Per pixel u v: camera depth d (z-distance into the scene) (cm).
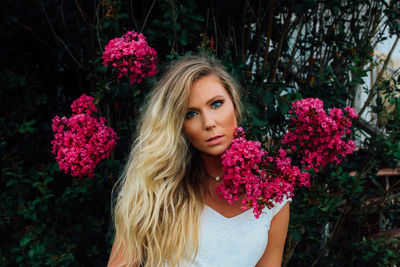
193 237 115
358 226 226
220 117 108
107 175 185
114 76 162
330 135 121
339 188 208
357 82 209
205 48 172
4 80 214
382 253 212
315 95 195
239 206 121
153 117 121
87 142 147
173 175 122
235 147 99
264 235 121
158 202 118
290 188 105
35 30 213
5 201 210
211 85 109
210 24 206
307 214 180
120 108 201
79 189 195
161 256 117
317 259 217
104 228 221
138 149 131
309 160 124
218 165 123
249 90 159
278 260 133
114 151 203
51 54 226
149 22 202
